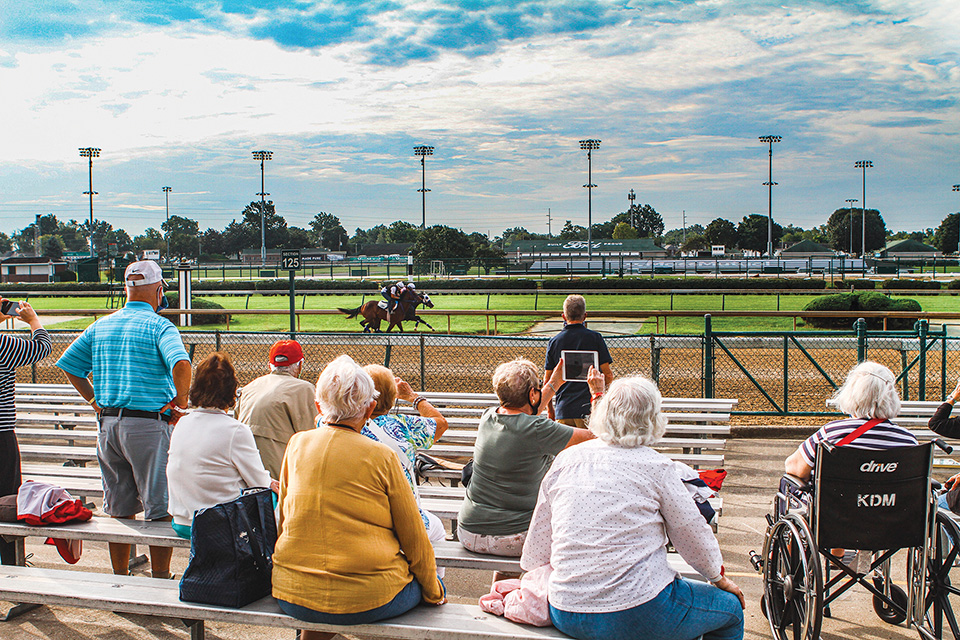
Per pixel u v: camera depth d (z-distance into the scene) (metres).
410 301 18.53
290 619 3.04
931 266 68.25
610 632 2.69
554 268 61.94
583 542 2.75
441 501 4.76
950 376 11.25
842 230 111.25
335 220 171.00
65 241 159.38
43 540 5.33
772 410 9.30
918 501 3.36
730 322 21.45
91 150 64.25
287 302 31.77
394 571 2.95
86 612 4.09
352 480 2.86
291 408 4.10
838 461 3.27
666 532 2.86
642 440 2.85
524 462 3.54
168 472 3.67
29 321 4.21
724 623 2.81
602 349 5.77
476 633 2.93
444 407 7.80
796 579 3.51
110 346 3.97
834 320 19.66
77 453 6.08
